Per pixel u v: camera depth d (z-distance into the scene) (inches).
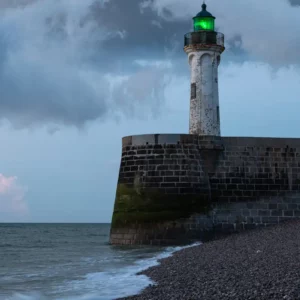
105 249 1763.0
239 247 1382.9
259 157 1817.2
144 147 1796.3
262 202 1797.5
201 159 1793.8
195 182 1769.2
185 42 2011.6
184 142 1785.2
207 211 1768.0
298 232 1528.1
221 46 1990.7
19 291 975.6
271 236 1526.8
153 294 844.6
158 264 1254.3
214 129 1957.4
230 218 1776.6
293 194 1811.0
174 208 1752.0
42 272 1275.8
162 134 1790.1
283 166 1822.1
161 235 1747.0
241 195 1793.8
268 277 879.1
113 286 991.6
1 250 2203.5
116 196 1849.2
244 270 983.6
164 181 1768.0
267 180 1809.8
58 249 2159.2
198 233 1747.0
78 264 1407.5
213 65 1991.9
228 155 1807.3
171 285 919.0
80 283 1061.1
